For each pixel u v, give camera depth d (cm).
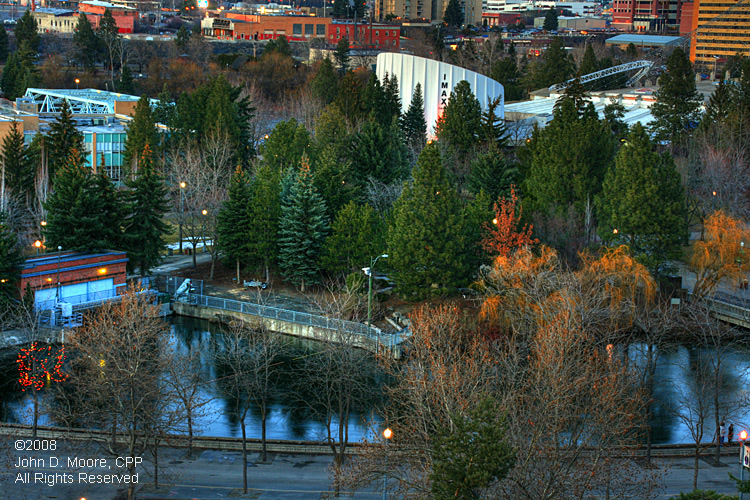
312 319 9494
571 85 14288
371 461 5656
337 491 5841
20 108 18738
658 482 6228
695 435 6269
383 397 7775
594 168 11556
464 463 4547
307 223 10744
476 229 10375
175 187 13788
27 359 8275
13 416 7444
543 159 11581
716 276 10169
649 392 7212
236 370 7625
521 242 9850
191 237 12644
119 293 10175
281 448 6831
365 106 17325
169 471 6375
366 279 10269
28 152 12744
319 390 8075
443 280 9981
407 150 14562
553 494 5053
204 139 15425
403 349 8600
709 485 6231
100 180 10488
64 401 7456
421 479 5259
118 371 6278
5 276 9219
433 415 5866
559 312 7369
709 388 7444
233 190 11031
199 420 7488
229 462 6588
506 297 8869
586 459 5797
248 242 10950
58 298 9644
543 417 5394
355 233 10562
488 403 4762
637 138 10525
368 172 13150
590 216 10881
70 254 10006
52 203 10362
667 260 10919
